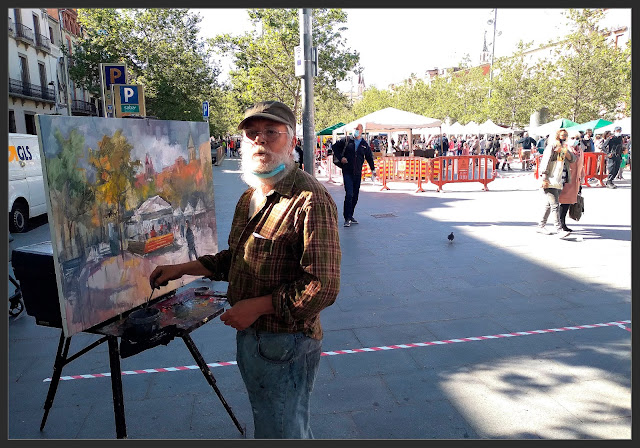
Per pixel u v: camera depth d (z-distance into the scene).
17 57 30.44
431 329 3.94
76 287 1.93
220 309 2.32
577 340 3.67
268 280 1.72
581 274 5.31
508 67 30.97
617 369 3.22
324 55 25.11
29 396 3.07
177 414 2.83
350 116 56.16
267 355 1.75
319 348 1.87
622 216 8.80
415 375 3.21
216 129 49.06
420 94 45.53
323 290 1.59
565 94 25.05
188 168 2.74
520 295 4.70
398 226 8.27
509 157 23.19
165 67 29.92
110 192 2.12
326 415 2.78
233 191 13.82
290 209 1.67
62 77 30.50
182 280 2.68
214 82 31.62
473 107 38.28
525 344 3.62
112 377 2.08
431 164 13.09
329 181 17.33
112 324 2.13
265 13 24.66
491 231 7.69
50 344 3.88
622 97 24.42
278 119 1.66
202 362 2.46
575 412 2.75
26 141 9.59
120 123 2.18
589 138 14.11
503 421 2.69
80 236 1.95
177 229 2.63
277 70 25.25
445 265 5.80
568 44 25.31
